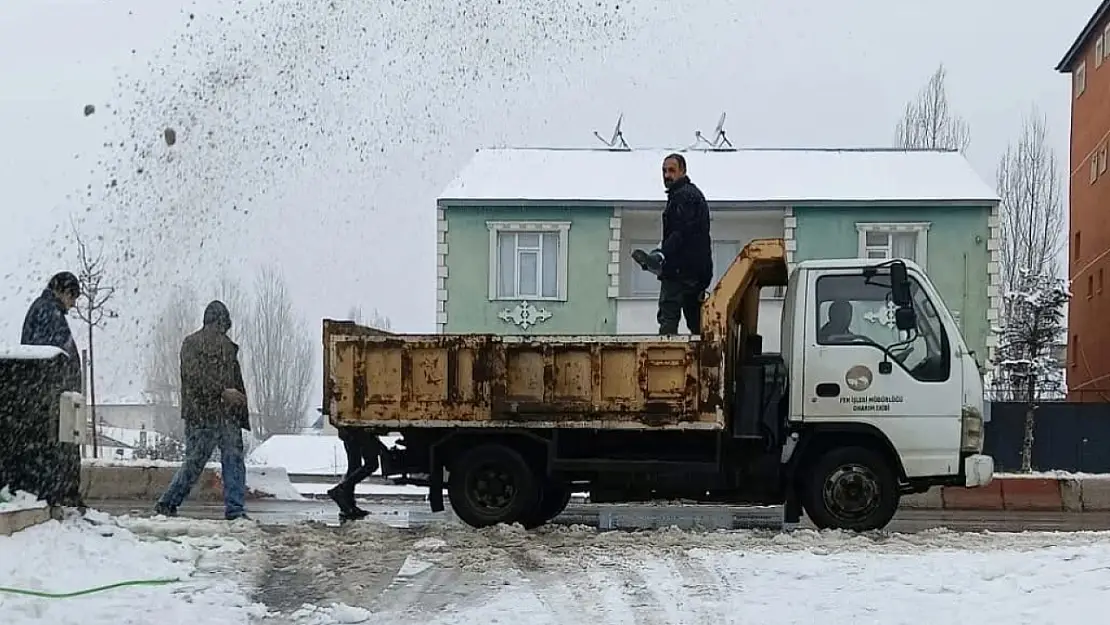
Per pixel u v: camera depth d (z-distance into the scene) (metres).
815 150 30.30
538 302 28.11
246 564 7.65
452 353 9.87
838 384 9.97
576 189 28.39
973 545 8.83
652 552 8.30
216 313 10.77
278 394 26.81
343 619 6.28
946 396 9.91
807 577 7.14
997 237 27.52
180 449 17.11
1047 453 24.31
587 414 9.70
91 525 8.16
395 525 10.05
